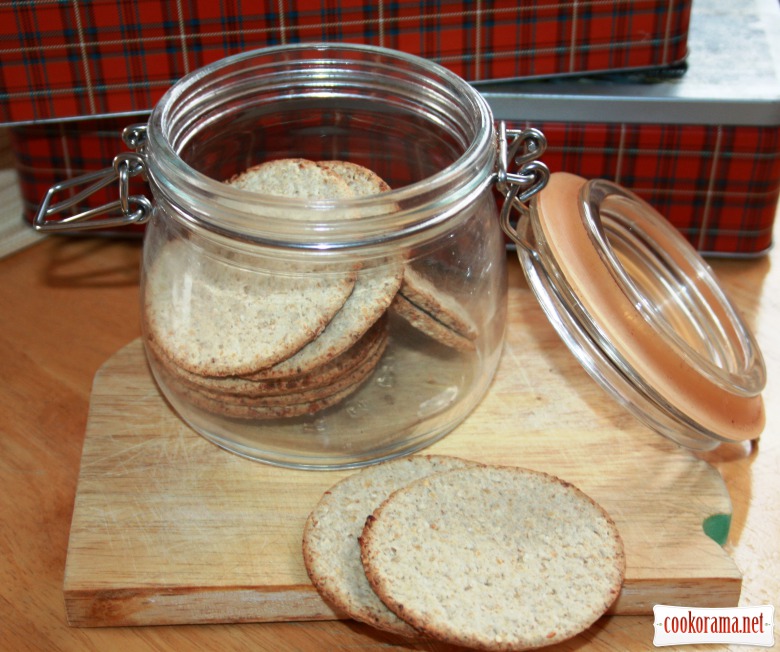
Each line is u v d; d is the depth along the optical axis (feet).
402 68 1.31
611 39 1.48
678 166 1.52
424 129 1.34
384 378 1.29
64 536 1.26
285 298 1.18
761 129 1.49
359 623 1.19
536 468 1.29
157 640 1.18
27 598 1.20
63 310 1.53
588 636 1.18
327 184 1.27
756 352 1.35
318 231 1.12
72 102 1.46
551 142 1.51
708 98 1.47
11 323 1.51
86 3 1.40
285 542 1.21
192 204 1.14
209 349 1.19
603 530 1.19
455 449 1.30
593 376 1.27
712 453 1.35
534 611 1.12
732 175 1.52
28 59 1.43
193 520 1.23
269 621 1.20
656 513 1.24
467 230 1.22
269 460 1.28
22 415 1.39
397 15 1.45
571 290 1.23
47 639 1.17
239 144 1.37
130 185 1.55
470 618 1.11
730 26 1.63
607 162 1.52
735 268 1.61
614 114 1.49
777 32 1.62
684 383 1.23
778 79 1.51
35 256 1.62
